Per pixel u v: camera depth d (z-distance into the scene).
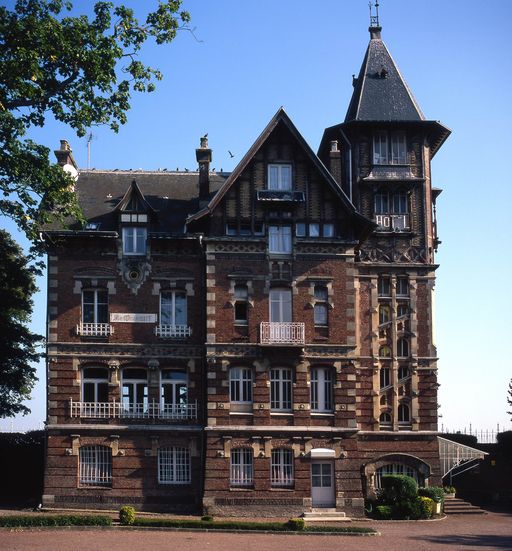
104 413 42.22
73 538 30.72
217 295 42.81
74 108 33.25
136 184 44.09
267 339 42.31
